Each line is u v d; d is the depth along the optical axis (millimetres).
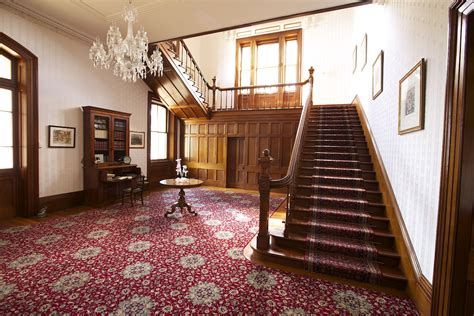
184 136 8469
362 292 2309
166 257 2887
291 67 8289
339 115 5953
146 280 2393
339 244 2855
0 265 2598
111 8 3785
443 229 1699
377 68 4105
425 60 2221
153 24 4176
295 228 3258
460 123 1563
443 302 1682
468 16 1516
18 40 3938
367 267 2553
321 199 3582
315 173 4254
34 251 2938
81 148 5102
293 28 8125
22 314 1885
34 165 4242
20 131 4180
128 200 5727
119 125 5711
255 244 3289
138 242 3289
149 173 7074
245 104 8773
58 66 4586
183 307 2016
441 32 1940
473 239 1577
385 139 3592
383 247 2826
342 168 4211
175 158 8266
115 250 3029
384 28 3730
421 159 2270
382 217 3182
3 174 4027
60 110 4656
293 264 2756
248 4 3533
